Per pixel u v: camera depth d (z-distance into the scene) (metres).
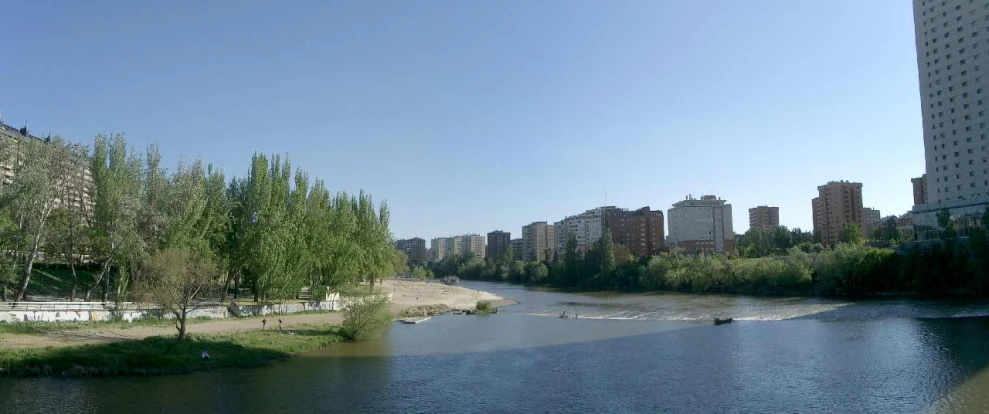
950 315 81.38
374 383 46.47
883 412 37.00
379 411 38.66
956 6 151.88
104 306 64.12
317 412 38.12
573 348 63.97
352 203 126.25
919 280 113.94
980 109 144.62
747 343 64.44
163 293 53.28
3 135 64.12
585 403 40.56
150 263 56.03
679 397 41.81
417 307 111.06
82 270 90.06
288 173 90.50
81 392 40.69
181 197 73.94
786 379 46.38
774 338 67.44
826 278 128.12
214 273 63.06
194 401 39.78
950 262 111.25
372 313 69.75
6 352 45.69
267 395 42.06
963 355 52.69
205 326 66.56
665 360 55.72
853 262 123.06
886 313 87.12
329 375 49.03
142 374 46.25
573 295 172.38
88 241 69.88
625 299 145.75
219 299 86.25
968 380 43.69
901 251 136.50
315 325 73.88
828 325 77.25
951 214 143.00
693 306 115.50
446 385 45.97
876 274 119.75
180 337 54.66
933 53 158.00
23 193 61.69
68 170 68.12
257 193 82.69
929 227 151.00
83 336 54.03
